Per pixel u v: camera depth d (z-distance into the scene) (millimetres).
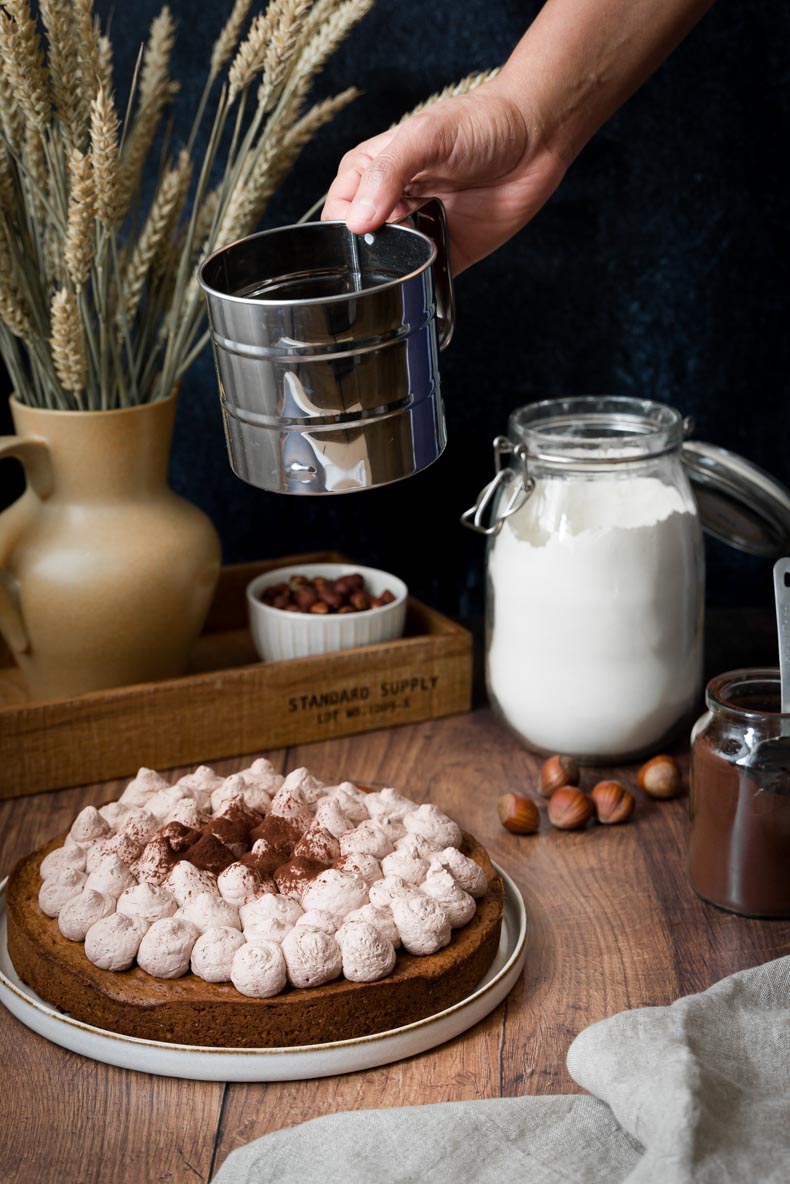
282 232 795
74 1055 754
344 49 1274
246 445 744
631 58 991
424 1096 721
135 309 1064
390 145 891
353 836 830
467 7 1266
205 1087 728
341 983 740
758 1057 700
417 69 1286
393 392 727
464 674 1184
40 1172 669
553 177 1021
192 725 1085
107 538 1071
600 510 1031
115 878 790
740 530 1157
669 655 1050
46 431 1053
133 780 1011
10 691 1184
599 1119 675
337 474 731
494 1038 770
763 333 1386
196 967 741
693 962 843
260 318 695
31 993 786
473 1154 649
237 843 828
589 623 1028
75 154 934
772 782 862
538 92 970
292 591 1223
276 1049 724
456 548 1437
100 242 1021
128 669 1110
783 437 1425
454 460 1407
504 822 997
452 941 787
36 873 851
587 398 1104
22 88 930
